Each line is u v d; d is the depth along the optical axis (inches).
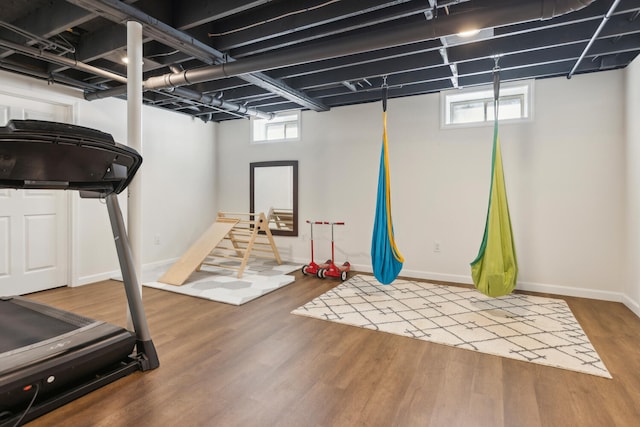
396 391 77.1
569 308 132.5
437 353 95.3
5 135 61.7
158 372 85.0
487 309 131.0
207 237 194.7
